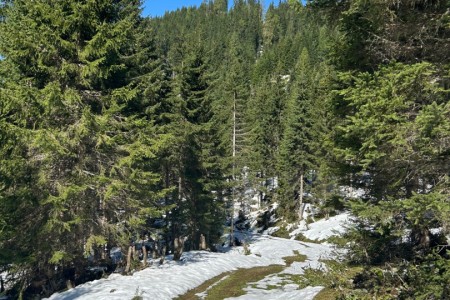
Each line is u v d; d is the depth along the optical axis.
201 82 27.42
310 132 42.69
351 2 8.48
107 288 15.87
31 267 16.86
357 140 9.48
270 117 52.84
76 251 17.23
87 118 15.25
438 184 7.79
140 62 22.22
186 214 27.50
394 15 8.04
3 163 14.59
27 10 16.27
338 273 11.52
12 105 14.46
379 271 9.58
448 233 7.96
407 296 8.37
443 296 7.52
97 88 18.08
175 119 25.78
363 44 9.43
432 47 8.23
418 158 7.62
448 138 7.00
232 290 17.38
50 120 15.88
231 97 41.44
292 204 46.56
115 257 25.05
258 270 22.98
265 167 51.19
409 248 9.67
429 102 7.97
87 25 16.12
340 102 10.22
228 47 130.88
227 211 35.00
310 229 42.22
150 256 26.38
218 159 28.86
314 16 9.79
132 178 16.31
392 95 7.45
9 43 15.43
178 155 25.91
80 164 16.41
